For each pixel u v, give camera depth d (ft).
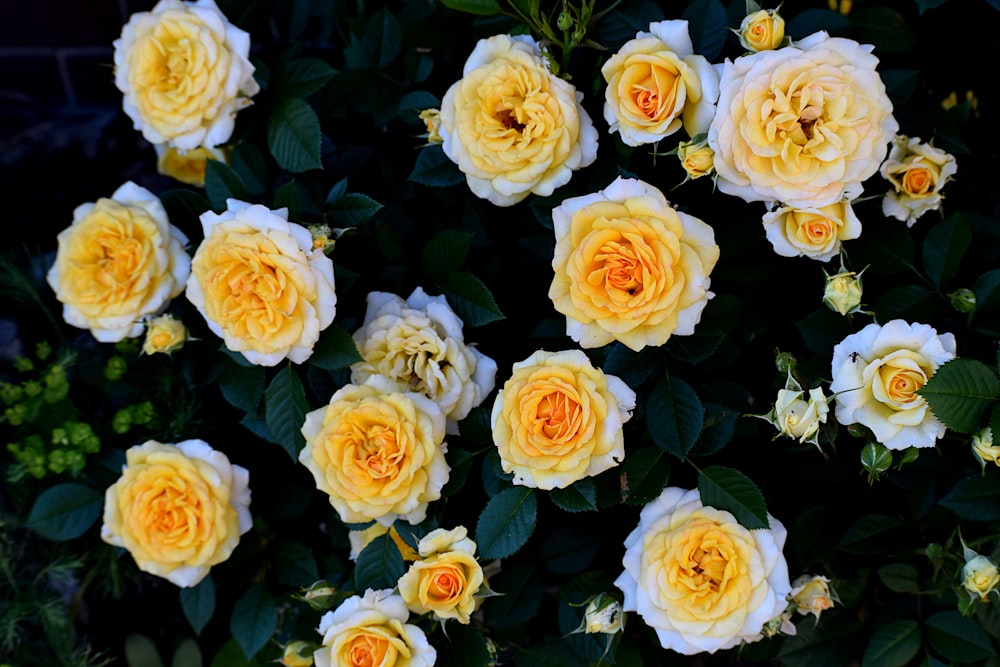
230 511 2.89
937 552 2.73
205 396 3.15
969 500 2.67
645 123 2.63
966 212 2.90
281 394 2.80
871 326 2.63
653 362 2.70
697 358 2.70
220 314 2.70
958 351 2.79
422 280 2.93
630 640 2.84
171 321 2.86
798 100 2.56
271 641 3.21
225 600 3.26
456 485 2.75
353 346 2.77
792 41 2.76
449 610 2.62
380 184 3.11
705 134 2.64
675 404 2.69
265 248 2.69
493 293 2.99
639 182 2.59
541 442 2.57
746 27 2.61
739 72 2.58
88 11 3.91
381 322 2.78
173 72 2.85
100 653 3.27
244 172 3.01
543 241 2.89
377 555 2.76
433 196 3.07
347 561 3.07
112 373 3.09
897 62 3.02
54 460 3.01
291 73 2.95
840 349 2.64
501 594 2.72
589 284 2.55
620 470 2.74
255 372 2.86
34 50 3.94
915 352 2.60
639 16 2.80
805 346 2.89
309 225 2.79
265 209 2.71
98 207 2.89
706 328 2.73
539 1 2.73
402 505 2.66
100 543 3.17
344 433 2.66
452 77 3.07
